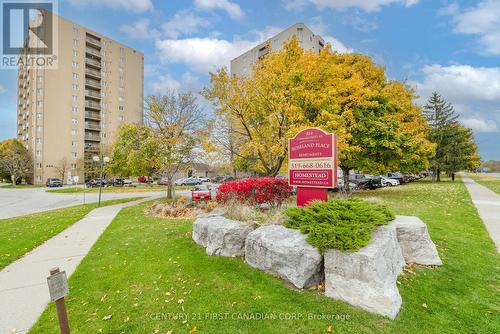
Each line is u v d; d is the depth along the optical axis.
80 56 53.19
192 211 12.12
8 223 11.34
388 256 4.27
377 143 16.27
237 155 14.30
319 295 4.17
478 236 7.33
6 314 4.02
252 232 5.43
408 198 15.70
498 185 24.91
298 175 7.43
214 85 13.34
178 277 4.97
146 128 18.16
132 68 62.81
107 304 4.19
